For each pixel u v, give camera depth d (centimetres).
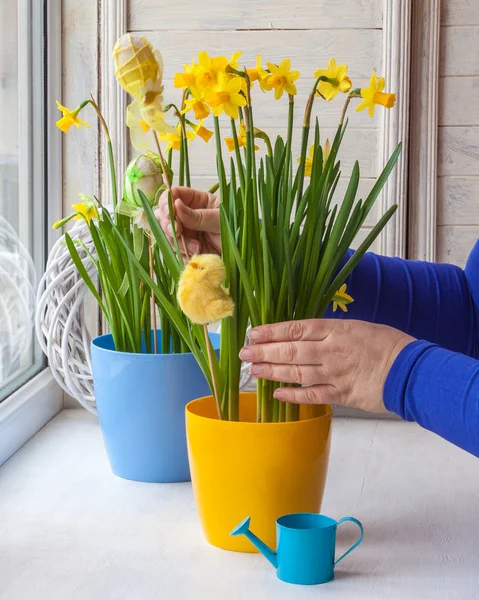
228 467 85
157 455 109
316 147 84
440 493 106
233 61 86
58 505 101
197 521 97
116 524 95
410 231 148
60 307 126
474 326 113
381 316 110
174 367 106
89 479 111
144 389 107
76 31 146
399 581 82
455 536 93
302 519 84
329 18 144
